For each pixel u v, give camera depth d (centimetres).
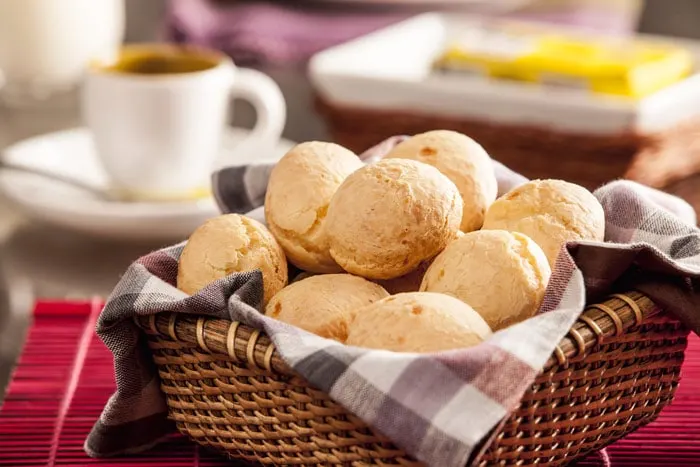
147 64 109
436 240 68
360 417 62
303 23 176
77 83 147
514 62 114
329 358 62
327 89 112
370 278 69
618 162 104
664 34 180
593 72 110
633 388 69
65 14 125
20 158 107
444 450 61
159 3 186
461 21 142
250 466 70
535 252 68
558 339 63
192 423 70
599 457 73
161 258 73
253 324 65
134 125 103
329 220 69
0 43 126
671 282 68
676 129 106
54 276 95
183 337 67
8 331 87
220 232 71
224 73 107
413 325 64
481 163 74
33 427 76
